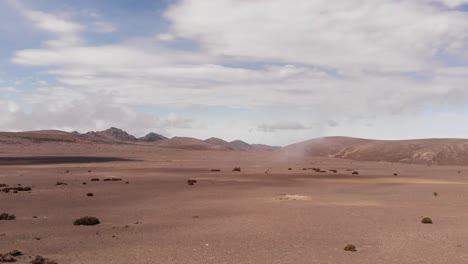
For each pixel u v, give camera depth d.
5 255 19.61
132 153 197.62
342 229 28.06
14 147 190.88
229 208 38.12
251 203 41.59
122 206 39.44
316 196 48.12
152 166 109.19
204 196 47.56
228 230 27.72
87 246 22.86
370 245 23.47
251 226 29.16
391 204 41.53
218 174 83.19
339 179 74.50
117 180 66.00
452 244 23.69
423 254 21.50
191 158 167.88
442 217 33.28
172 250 22.06
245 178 74.31
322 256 21.03
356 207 38.94
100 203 41.38
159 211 36.34
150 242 23.98
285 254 21.36
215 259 20.31
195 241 24.28
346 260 20.33
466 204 41.59
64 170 89.50
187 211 36.34
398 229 28.11
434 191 54.31
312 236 25.77
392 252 21.91
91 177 72.00
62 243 23.52
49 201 42.22
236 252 21.70
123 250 22.00
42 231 27.03
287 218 32.56
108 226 29.14
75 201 42.47
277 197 46.53
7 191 49.00
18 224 29.58
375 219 32.12
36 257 19.28
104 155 172.50
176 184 61.19
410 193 51.91
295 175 83.19
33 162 118.81
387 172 98.69
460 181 72.50
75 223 29.58
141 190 53.03
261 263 19.69
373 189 56.81
